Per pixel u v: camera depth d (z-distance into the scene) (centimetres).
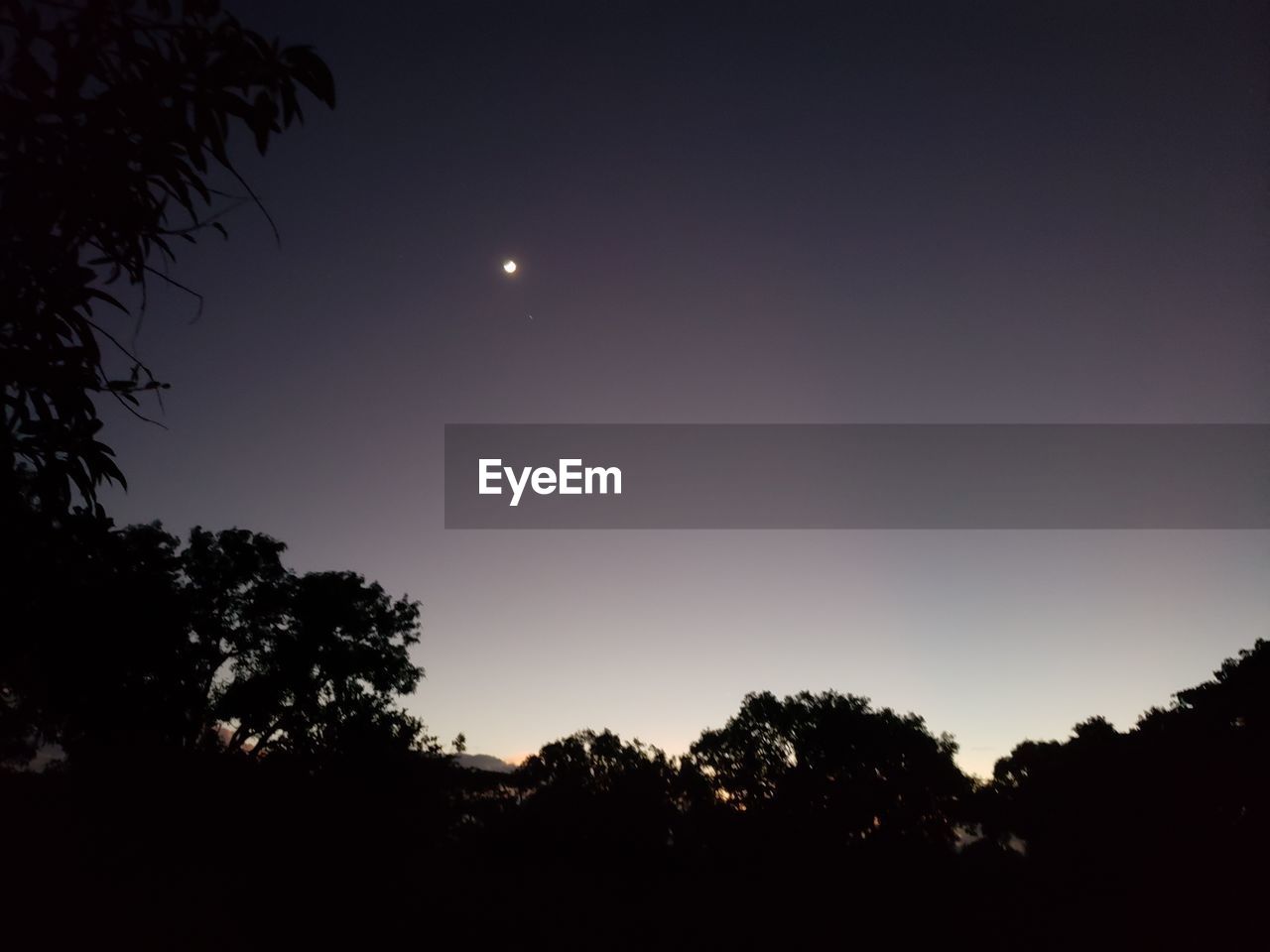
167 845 2455
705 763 4859
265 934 2133
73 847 2200
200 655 3005
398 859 3170
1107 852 3288
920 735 4769
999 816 4294
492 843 4097
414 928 2438
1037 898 3241
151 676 2056
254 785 2939
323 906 2427
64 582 446
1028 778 4106
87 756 2328
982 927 2962
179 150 375
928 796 4547
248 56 377
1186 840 3091
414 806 3466
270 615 3275
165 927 1969
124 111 356
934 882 3612
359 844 3050
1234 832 2997
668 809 4538
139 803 2427
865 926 3053
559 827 4166
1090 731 3838
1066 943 2738
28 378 361
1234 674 3228
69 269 351
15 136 343
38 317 361
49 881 1988
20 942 1686
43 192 349
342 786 3203
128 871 2220
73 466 387
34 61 341
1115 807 3359
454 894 2894
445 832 3828
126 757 2398
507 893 3147
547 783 4588
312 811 3017
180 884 2236
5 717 1552
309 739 3369
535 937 2605
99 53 354
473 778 4244
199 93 371
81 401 377
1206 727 3231
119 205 365
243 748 3269
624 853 4172
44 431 373
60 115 345
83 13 348
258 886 2433
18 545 403
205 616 3075
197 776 2688
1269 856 2848
